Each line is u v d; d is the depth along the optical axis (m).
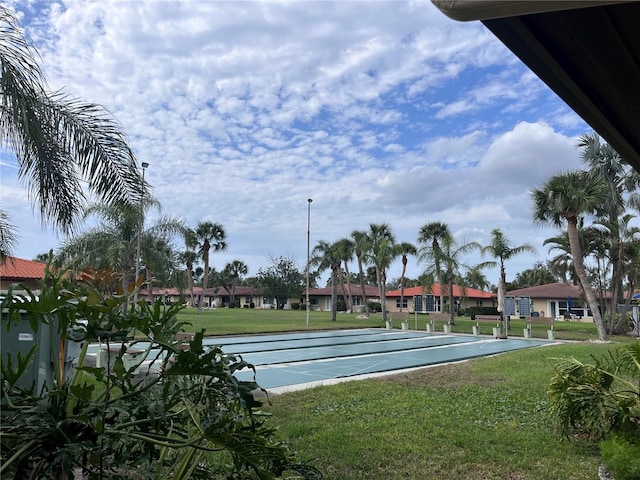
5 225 9.41
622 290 30.38
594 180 21.48
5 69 5.82
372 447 5.30
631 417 4.57
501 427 6.15
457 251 32.31
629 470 3.51
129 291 2.71
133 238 18.75
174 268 22.62
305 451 5.13
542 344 20.83
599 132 2.72
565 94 2.31
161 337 2.40
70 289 2.44
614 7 1.78
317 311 60.97
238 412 2.80
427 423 6.32
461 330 29.45
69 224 6.96
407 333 27.36
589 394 4.89
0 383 2.17
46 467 2.09
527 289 53.56
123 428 2.37
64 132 6.62
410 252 47.53
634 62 2.10
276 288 63.91
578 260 21.48
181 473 2.54
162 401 2.38
